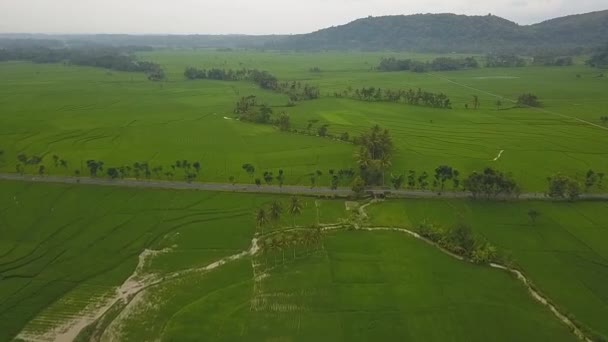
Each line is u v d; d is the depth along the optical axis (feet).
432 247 385.09
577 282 339.16
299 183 518.37
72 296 322.34
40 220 423.23
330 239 395.75
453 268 354.95
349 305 312.09
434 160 599.57
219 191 490.49
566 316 301.84
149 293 325.01
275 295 321.73
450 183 520.42
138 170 532.32
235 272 349.20
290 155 615.16
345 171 536.01
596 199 473.26
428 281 338.13
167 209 448.24
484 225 422.82
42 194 474.08
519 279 341.00
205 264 360.28
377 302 314.96
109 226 414.41
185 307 309.22
